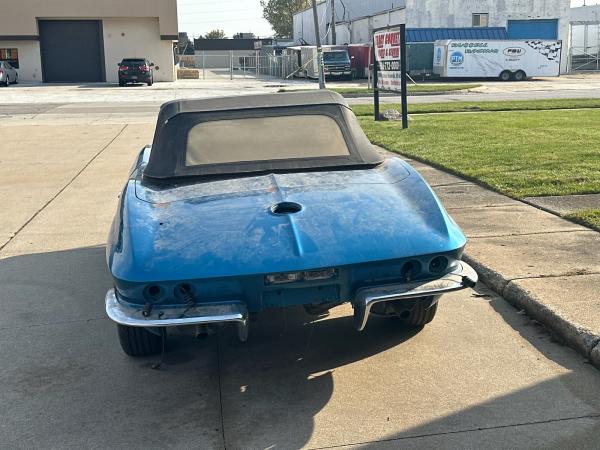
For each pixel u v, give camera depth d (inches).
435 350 157.9
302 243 134.1
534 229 240.1
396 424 127.3
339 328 172.7
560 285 181.0
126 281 129.0
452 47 1574.8
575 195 290.7
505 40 1593.3
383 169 172.4
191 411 135.0
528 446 118.6
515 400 134.2
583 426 124.3
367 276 134.9
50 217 303.1
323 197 150.9
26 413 135.5
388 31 591.2
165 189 162.1
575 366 147.5
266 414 132.8
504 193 300.5
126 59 1485.0
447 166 369.1
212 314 127.9
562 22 1892.2
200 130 175.6
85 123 703.7
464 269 143.4
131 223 143.9
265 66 2199.8
